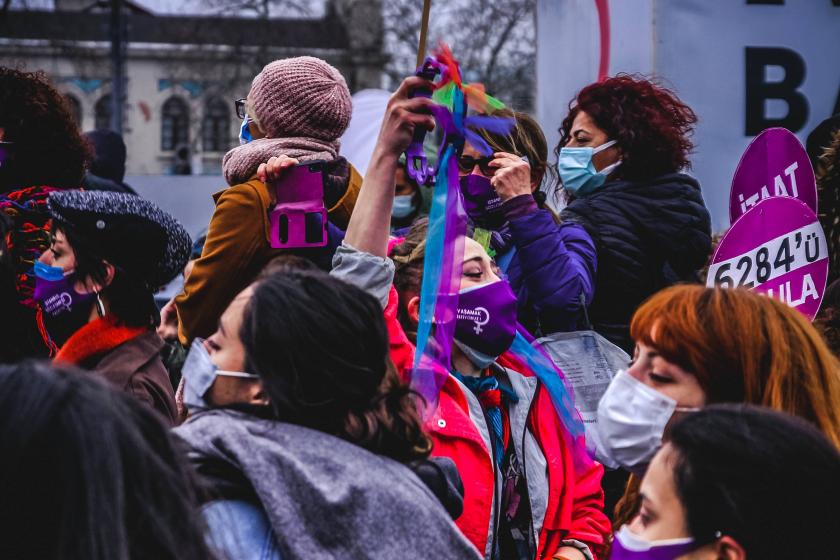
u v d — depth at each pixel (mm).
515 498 3100
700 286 2504
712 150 5242
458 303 3086
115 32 38000
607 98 4207
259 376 2062
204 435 1999
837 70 5324
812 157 5137
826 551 1750
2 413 1466
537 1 6105
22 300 3682
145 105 58500
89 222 3213
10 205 3773
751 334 2381
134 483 1524
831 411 2363
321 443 2020
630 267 3996
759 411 1857
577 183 4223
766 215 4062
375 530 1937
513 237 3674
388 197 2838
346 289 2123
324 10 39750
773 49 5285
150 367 3217
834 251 4465
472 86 2951
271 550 1910
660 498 1861
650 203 4078
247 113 3627
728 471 1778
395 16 31578
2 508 1441
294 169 3285
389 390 2150
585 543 3164
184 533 1571
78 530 1444
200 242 5488
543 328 3688
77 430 1470
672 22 5215
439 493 2152
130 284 3248
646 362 2465
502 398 3180
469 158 3875
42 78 4184
